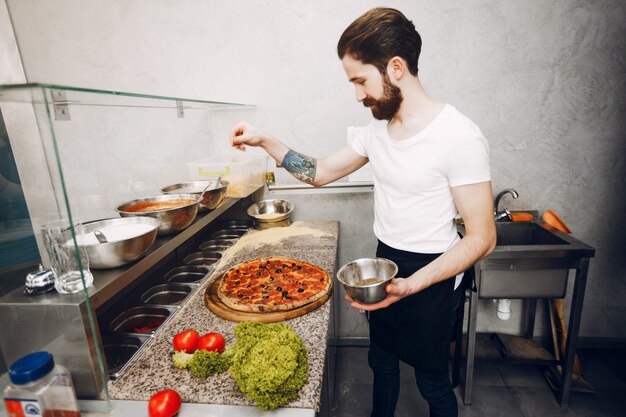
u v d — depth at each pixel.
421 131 1.21
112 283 1.04
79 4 2.21
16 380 0.79
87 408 0.97
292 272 1.65
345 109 2.27
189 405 0.96
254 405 0.95
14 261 1.05
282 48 2.22
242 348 0.99
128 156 2.18
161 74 2.31
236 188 1.99
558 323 2.18
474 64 2.13
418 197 1.30
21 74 2.33
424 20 2.10
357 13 2.13
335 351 2.31
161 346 1.20
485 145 1.17
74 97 1.11
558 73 2.11
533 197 2.31
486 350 2.31
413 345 1.47
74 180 2.07
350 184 2.35
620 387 2.14
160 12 2.21
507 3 2.04
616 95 2.11
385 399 1.70
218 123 2.39
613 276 2.38
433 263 1.15
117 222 1.33
